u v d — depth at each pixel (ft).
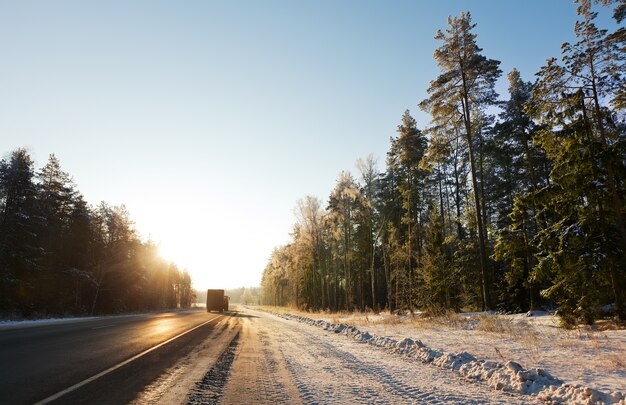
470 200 122.42
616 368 25.63
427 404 18.60
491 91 86.69
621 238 48.08
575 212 51.85
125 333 49.16
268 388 21.02
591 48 51.34
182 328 61.62
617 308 46.80
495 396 20.54
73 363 26.14
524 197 55.57
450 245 135.44
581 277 48.06
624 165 48.03
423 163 90.74
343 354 36.35
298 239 174.91
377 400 19.12
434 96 86.17
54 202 136.56
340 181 144.87
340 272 195.21
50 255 128.06
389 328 60.34
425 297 86.69
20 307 107.45
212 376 23.70
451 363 29.58
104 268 154.92
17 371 22.68
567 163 50.57
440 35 86.74
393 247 112.57
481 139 121.70
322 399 18.99
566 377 23.75
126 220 171.32
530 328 47.88
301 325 81.00
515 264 79.10
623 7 51.75
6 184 111.55
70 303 141.79
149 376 22.88
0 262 102.78
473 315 68.33
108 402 16.94
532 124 101.19
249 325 75.41
